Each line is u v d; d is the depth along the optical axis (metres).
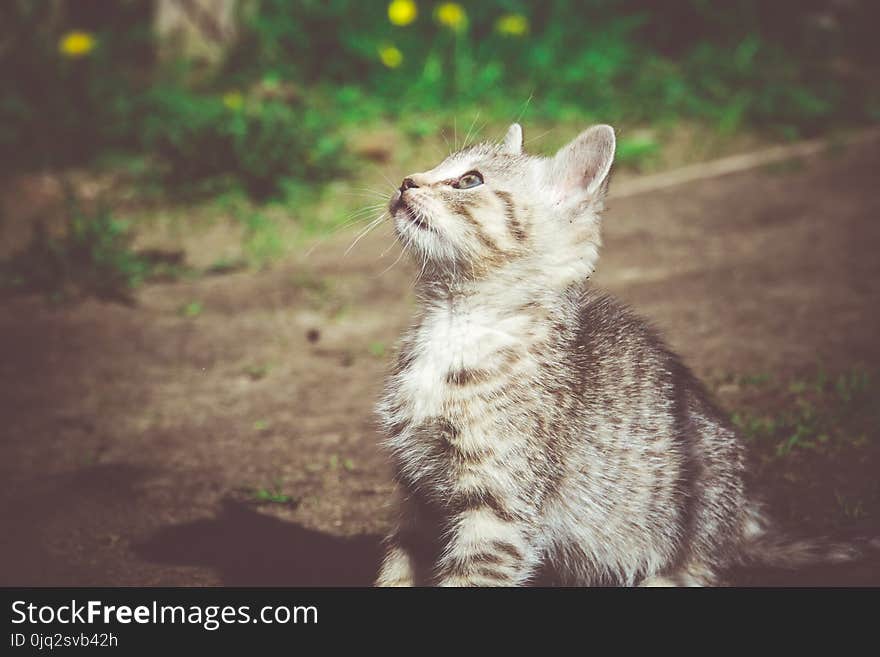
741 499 5.76
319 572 6.08
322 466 7.44
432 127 15.26
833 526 6.14
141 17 19.11
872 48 18.78
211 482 7.25
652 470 5.45
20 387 8.94
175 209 13.55
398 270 11.69
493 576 5.07
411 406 5.30
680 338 9.35
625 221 12.77
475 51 17.27
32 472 7.43
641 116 15.88
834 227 11.97
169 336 10.09
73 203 13.09
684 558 5.57
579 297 5.61
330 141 14.66
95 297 11.12
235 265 11.95
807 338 9.10
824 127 15.55
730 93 16.58
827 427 7.34
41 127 15.03
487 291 5.46
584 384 5.39
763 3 19.19
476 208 5.43
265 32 17.64
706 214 12.77
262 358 9.54
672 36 18.86
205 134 14.32
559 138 14.67
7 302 11.01
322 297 11.01
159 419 8.32
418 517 5.44
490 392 5.16
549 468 5.19
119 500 7.01
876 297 9.88
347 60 17.23
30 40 16.81
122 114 15.49
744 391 8.16
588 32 17.98
